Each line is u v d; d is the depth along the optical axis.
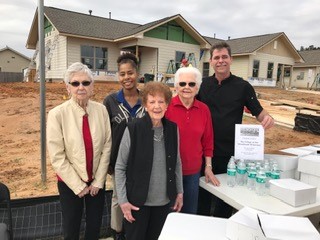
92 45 18.58
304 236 1.61
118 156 2.46
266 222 1.75
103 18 21.81
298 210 2.24
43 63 4.52
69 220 2.60
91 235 2.75
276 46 25.77
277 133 9.77
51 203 3.45
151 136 2.38
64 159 2.54
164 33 19.58
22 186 4.73
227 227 1.79
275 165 2.74
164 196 2.46
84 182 2.60
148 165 2.37
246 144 2.84
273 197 2.49
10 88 14.05
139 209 2.40
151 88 2.37
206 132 2.95
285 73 38.41
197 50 21.28
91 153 2.61
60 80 18.72
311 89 32.94
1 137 7.86
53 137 2.51
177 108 2.81
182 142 2.79
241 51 24.06
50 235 3.35
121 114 3.12
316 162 2.65
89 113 2.64
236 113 3.31
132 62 3.17
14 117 9.44
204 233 1.84
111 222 3.44
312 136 9.55
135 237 2.45
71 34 17.14
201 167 3.09
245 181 2.83
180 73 2.76
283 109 13.29
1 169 5.53
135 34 17.59
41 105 4.63
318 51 38.34
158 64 19.70
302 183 2.50
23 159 6.14
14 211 3.33
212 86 3.35
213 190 2.71
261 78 25.12
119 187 2.42
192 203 2.91
